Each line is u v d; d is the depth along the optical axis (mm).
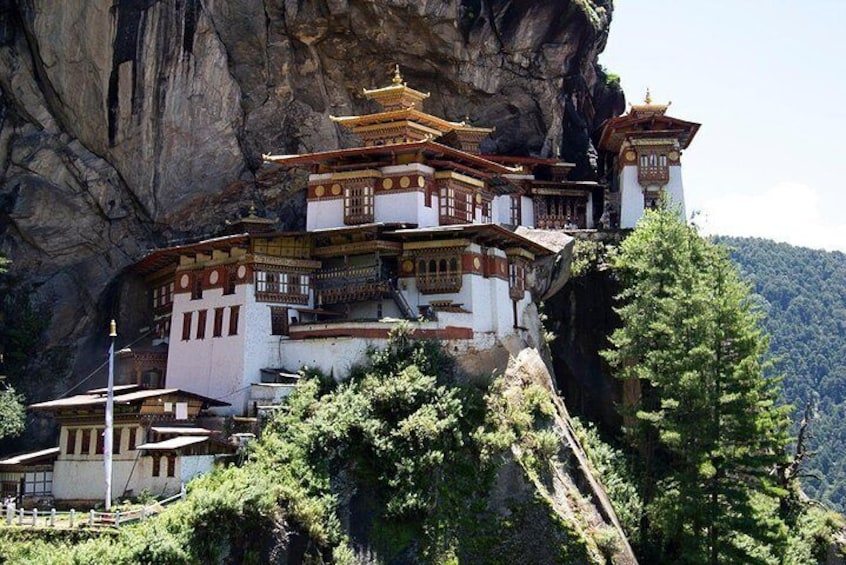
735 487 63781
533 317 72562
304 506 51312
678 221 74688
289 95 81938
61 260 75562
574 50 92312
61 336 74312
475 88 88500
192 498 49438
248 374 63594
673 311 66062
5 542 48406
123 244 77312
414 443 55188
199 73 77875
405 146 69688
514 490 56219
